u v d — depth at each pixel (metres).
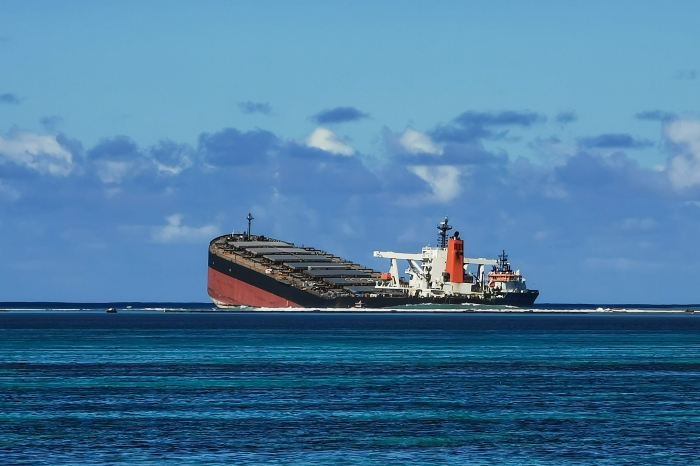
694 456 103.81
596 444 110.25
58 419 125.94
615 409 136.88
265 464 99.38
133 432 116.44
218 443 110.00
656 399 148.00
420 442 111.25
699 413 133.12
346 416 129.62
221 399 146.25
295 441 111.44
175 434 115.38
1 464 98.81
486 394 153.75
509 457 103.25
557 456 103.75
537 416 130.25
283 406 138.75
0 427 119.50
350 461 101.00
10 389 158.50
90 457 102.12
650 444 110.19
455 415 130.88
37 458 101.62
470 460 101.69
